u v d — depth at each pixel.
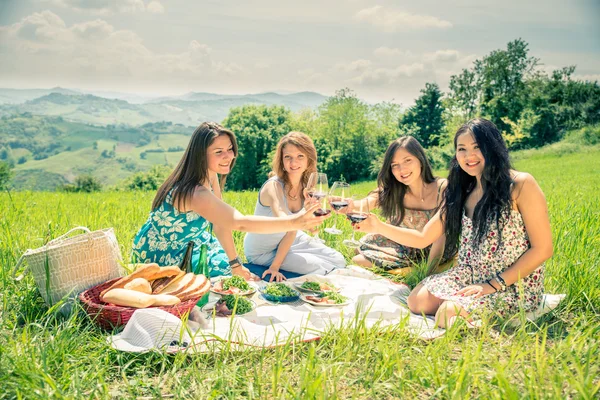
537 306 3.80
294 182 5.20
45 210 9.58
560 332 3.61
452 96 74.00
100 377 2.69
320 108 78.25
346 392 2.75
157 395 2.68
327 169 75.38
